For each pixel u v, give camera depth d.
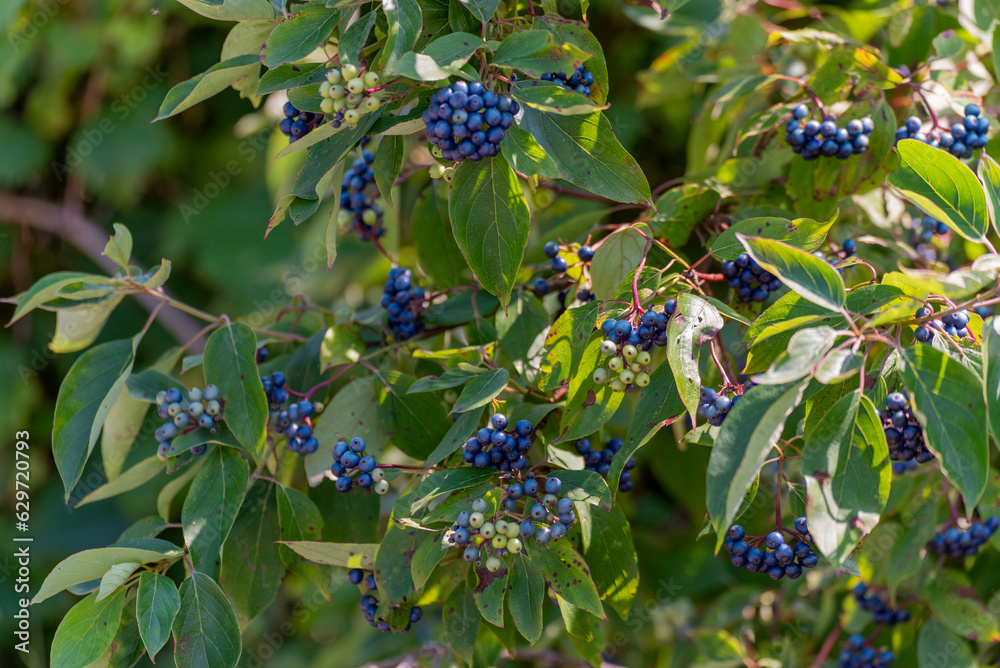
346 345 1.56
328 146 1.47
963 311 1.45
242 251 2.57
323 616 2.26
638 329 1.46
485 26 1.44
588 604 1.45
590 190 1.47
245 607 1.54
